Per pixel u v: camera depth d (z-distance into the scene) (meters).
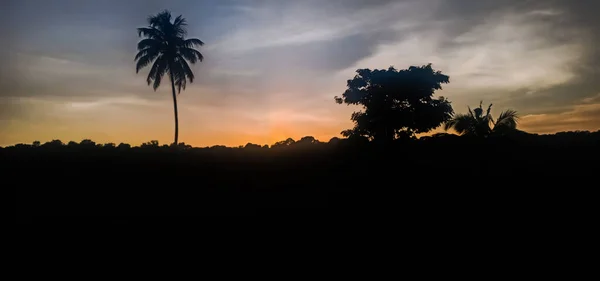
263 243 10.62
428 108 24.55
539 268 8.58
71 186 18.08
